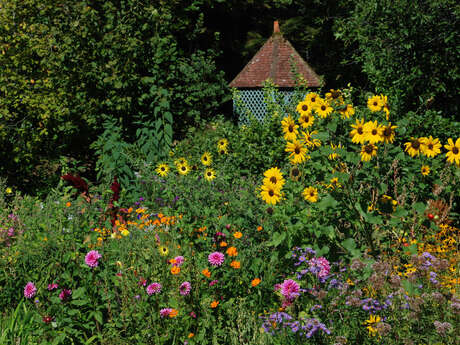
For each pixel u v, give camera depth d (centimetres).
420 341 333
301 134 450
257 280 379
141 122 870
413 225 460
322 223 399
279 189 420
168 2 1027
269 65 1341
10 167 848
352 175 390
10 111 863
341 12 1473
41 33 892
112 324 356
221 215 509
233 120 1248
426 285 389
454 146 396
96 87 919
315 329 321
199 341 355
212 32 1973
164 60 979
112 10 924
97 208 562
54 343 349
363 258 381
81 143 1013
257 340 353
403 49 812
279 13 2333
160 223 513
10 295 401
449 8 766
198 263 396
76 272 374
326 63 1819
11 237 452
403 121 397
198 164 810
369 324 346
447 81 804
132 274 372
